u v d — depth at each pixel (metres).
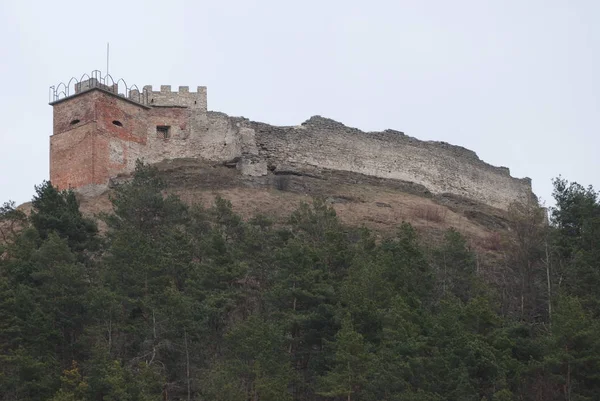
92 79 123.50
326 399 79.56
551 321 85.25
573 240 99.38
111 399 73.81
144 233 96.44
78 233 96.94
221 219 101.00
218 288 88.19
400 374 75.38
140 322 83.19
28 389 76.31
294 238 92.75
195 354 81.12
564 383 78.25
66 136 123.38
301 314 84.19
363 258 91.25
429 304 88.44
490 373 77.31
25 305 81.94
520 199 152.88
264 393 74.25
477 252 111.50
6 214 100.88
